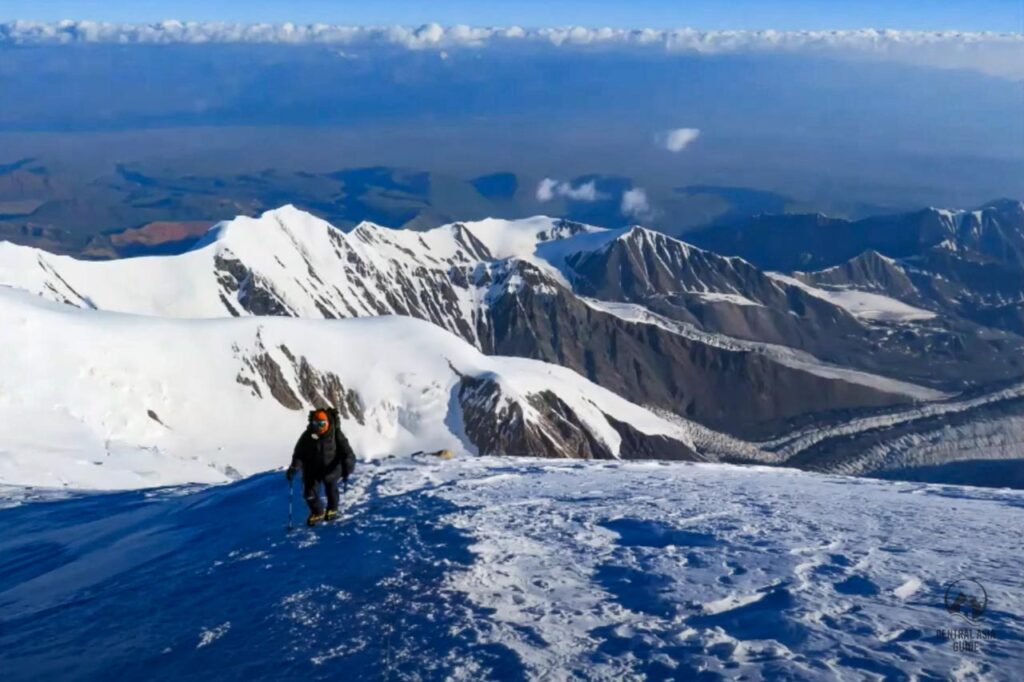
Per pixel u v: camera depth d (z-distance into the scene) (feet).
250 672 31.99
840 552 45.06
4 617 45.27
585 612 35.73
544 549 46.19
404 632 34.32
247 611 39.34
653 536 49.73
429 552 45.44
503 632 33.53
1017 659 29.25
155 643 36.91
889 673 28.07
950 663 28.86
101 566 54.54
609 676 28.91
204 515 65.62
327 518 55.42
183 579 46.93
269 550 49.83
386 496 63.87
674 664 29.63
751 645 31.14
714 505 60.90
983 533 50.62
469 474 76.74
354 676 30.45
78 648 37.88
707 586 38.68
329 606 38.37
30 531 72.90
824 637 31.73
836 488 75.05
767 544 47.03
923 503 64.44
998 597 36.52
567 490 67.82
